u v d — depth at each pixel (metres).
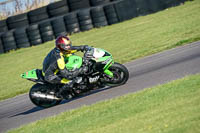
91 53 25.80
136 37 48.47
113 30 57.78
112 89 26.64
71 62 26.03
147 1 61.31
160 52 36.41
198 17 48.53
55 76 26.41
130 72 31.52
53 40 64.25
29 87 37.69
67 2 68.81
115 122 17.78
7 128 24.50
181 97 18.55
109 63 25.91
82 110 22.44
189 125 14.27
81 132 17.83
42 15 70.25
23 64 53.44
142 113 17.89
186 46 35.25
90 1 67.12
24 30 65.75
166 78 25.28
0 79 47.56
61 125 20.36
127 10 61.72
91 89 26.61
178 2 62.31
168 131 14.36
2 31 72.00
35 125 22.25
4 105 32.72
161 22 52.81
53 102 27.59
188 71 25.28
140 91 22.78
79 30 63.19
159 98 19.66
